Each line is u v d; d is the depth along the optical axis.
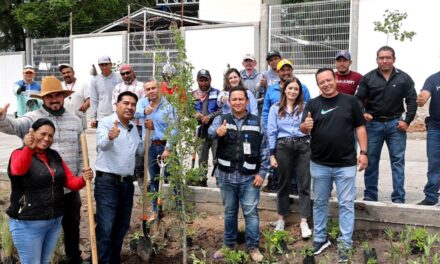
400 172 5.99
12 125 4.66
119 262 5.43
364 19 12.70
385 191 7.18
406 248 5.05
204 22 19.14
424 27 12.09
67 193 5.16
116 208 5.16
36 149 4.40
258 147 5.22
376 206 5.79
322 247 5.34
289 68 6.20
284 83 5.71
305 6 13.56
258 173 5.24
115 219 5.30
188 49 15.75
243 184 5.27
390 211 5.74
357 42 12.82
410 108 5.85
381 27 11.91
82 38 18.12
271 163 5.78
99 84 7.91
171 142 5.04
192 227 6.34
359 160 5.13
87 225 6.71
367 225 5.87
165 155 5.42
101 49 17.69
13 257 5.54
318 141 5.12
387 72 5.89
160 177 5.57
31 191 4.35
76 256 5.40
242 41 14.81
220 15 21.59
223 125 5.07
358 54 12.84
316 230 5.34
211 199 6.75
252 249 5.38
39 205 4.36
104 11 24.33
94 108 7.98
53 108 4.94
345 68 6.28
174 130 5.12
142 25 19.89
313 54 13.53
